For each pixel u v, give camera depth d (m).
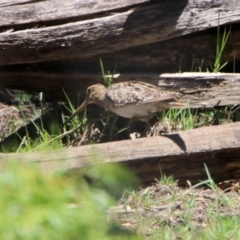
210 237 8.76
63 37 11.27
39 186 5.52
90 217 5.64
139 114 11.23
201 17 11.38
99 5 11.49
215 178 10.67
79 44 11.31
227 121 11.84
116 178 6.37
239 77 11.34
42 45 11.30
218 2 11.40
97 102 11.63
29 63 11.89
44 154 9.81
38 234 5.34
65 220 5.41
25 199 5.36
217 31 11.70
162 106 11.03
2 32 11.52
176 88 11.45
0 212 5.29
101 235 5.70
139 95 10.98
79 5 11.50
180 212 9.62
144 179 10.47
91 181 9.89
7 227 5.25
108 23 11.26
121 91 11.15
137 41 11.37
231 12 11.44
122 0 11.45
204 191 10.30
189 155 10.31
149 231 9.08
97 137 11.89
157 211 9.66
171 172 10.52
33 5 11.54
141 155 10.17
